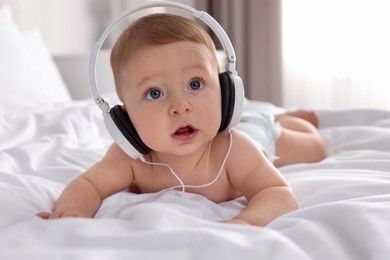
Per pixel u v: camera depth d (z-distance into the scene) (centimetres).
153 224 63
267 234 58
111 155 94
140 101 83
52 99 196
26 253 51
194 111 82
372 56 288
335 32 297
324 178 92
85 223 64
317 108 161
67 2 280
